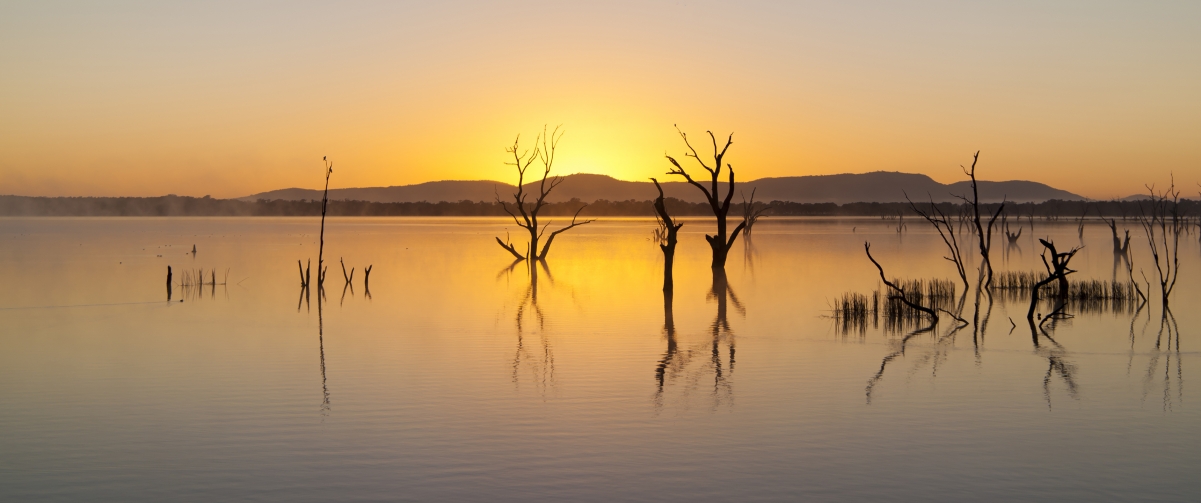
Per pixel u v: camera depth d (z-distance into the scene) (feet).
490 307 95.50
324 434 42.60
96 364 60.90
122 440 41.78
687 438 41.96
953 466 37.99
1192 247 228.63
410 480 36.11
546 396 50.55
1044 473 37.11
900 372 57.93
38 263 167.73
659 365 60.29
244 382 54.60
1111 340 72.13
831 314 89.51
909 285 115.34
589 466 37.86
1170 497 34.40
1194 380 55.52
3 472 37.35
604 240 289.33
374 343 69.97
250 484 35.76
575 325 80.69
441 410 47.26
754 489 35.12
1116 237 190.49
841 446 40.81
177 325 81.61
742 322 82.89
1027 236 306.35
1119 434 42.83
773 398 50.24
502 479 36.22
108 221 614.75
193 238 293.84
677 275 141.18
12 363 61.46
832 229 397.60
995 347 68.85
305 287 120.26
